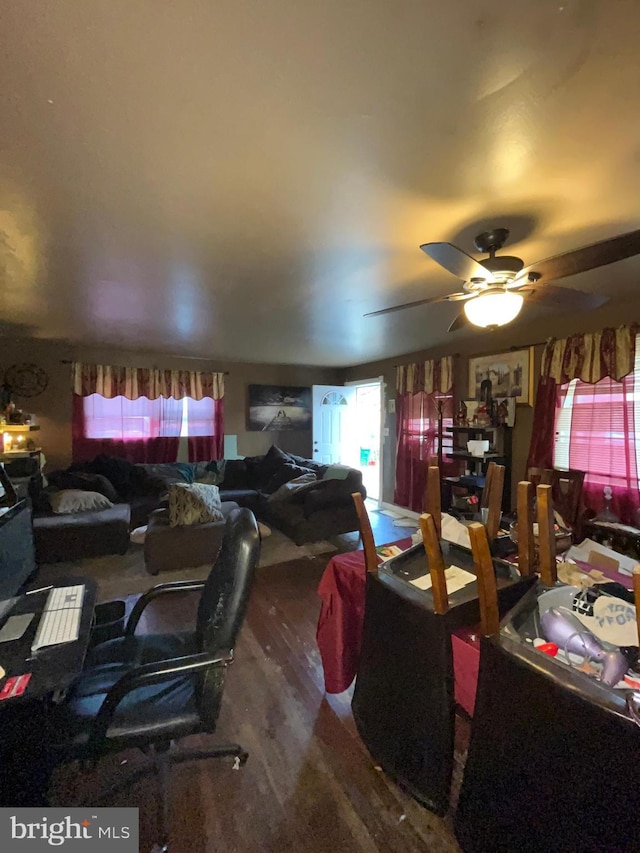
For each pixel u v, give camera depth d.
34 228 1.81
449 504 4.72
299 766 1.62
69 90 1.03
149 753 1.64
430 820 1.41
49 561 3.64
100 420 5.23
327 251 2.09
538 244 2.04
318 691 2.05
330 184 1.48
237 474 5.75
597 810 0.87
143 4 0.80
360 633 1.92
